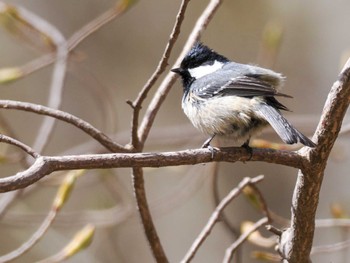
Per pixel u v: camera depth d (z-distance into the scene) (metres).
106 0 16.42
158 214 12.62
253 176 15.12
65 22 16.34
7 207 9.88
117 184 12.39
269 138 12.39
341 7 16.09
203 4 16.11
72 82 15.96
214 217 7.36
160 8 16.53
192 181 12.45
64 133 15.97
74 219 11.59
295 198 6.34
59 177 10.59
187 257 7.26
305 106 15.66
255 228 7.41
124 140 12.98
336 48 15.88
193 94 7.67
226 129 7.45
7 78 9.33
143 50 16.39
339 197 14.42
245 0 16.11
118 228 14.47
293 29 16.11
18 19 10.11
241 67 7.84
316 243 13.41
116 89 16.14
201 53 8.10
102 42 16.36
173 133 13.69
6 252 13.45
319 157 6.05
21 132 15.72
